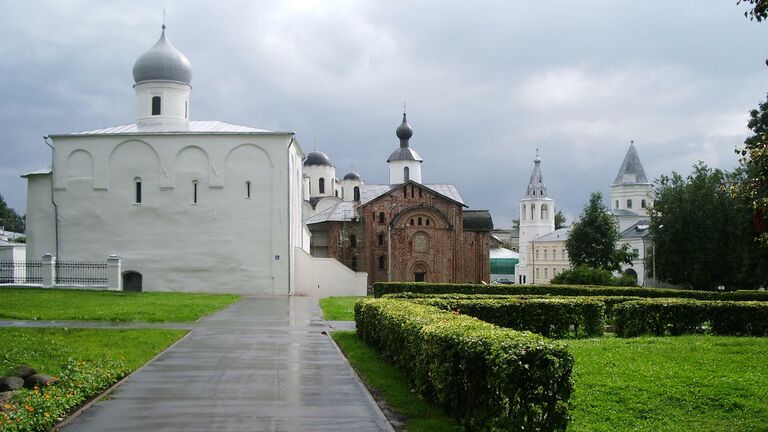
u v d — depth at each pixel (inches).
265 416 458.3
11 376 520.1
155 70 2133.4
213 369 633.0
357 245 2874.0
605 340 826.8
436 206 2859.3
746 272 2513.5
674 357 672.4
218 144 2003.0
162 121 2140.7
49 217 2028.8
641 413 468.4
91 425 434.0
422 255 2837.1
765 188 635.5
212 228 1989.4
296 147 2229.3
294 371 623.8
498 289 1689.2
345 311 1259.8
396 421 446.6
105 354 685.3
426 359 496.4
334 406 486.6
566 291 1637.6
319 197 3496.6
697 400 497.4
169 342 807.7
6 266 1963.6
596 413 465.4
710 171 2851.9
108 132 2054.6
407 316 600.4
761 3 511.5
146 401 500.4
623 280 2476.6
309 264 2112.5
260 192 1996.8
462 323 490.9
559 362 358.9
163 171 1996.8
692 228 2755.9
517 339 386.3
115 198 2005.4
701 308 925.2
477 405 400.2
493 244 5762.8
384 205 2842.0
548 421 356.2
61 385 514.3
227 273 1979.6
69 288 1760.6
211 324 1030.4
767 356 679.7
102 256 1996.8
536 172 5659.5
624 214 5319.9
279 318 1143.6
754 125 1800.0
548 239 5152.6
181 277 1980.8
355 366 649.0
